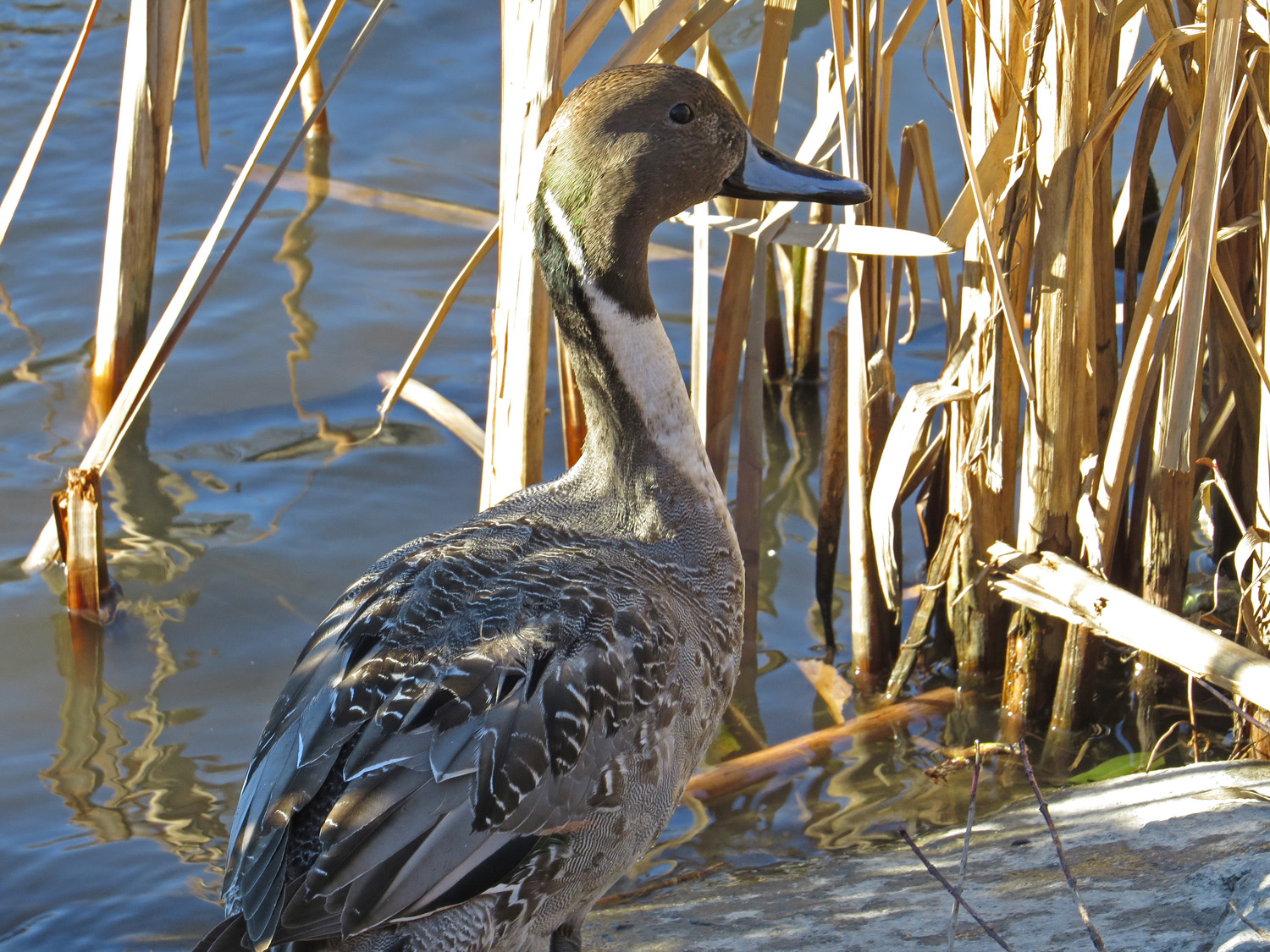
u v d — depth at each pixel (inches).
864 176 218.8
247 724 232.1
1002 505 234.8
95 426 295.9
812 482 294.7
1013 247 214.4
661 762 161.5
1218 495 247.1
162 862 205.9
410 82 403.2
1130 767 222.7
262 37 416.8
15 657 244.5
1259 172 211.0
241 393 308.2
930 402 224.4
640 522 180.9
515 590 158.4
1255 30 191.3
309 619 253.8
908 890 186.2
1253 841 179.2
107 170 359.9
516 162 197.2
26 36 406.9
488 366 318.7
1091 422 224.7
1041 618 232.7
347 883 133.4
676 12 196.5
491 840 143.6
